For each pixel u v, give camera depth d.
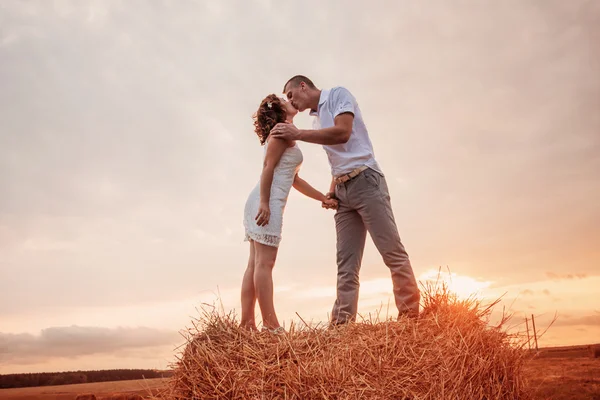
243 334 2.69
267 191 3.19
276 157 3.25
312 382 2.39
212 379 2.46
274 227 3.19
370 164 3.43
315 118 3.76
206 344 2.61
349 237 3.57
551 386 3.77
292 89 3.71
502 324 2.90
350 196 3.44
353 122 3.47
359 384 2.40
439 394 2.43
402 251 3.36
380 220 3.35
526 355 2.88
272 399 2.37
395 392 2.40
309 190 3.75
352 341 2.65
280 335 2.69
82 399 6.01
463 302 2.92
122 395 5.15
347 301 3.48
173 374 2.58
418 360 2.50
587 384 4.34
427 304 3.01
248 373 2.44
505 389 2.75
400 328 2.74
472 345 2.65
